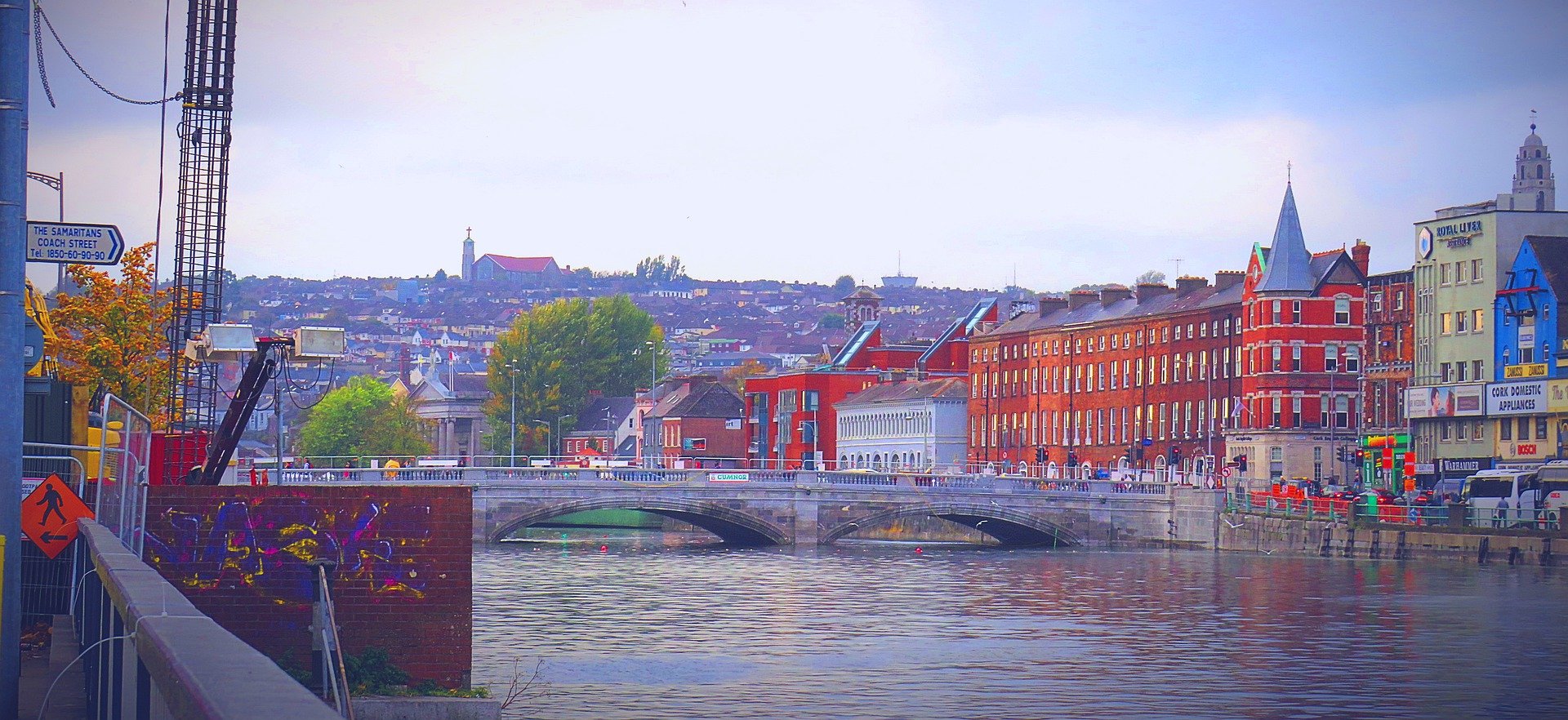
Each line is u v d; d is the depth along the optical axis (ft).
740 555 360.48
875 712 149.18
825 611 237.45
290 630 121.19
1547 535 296.92
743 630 212.43
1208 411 475.31
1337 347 444.55
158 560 119.96
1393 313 430.61
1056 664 182.70
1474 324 399.03
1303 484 410.72
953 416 595.88
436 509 122.93
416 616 122.42
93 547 61.62
